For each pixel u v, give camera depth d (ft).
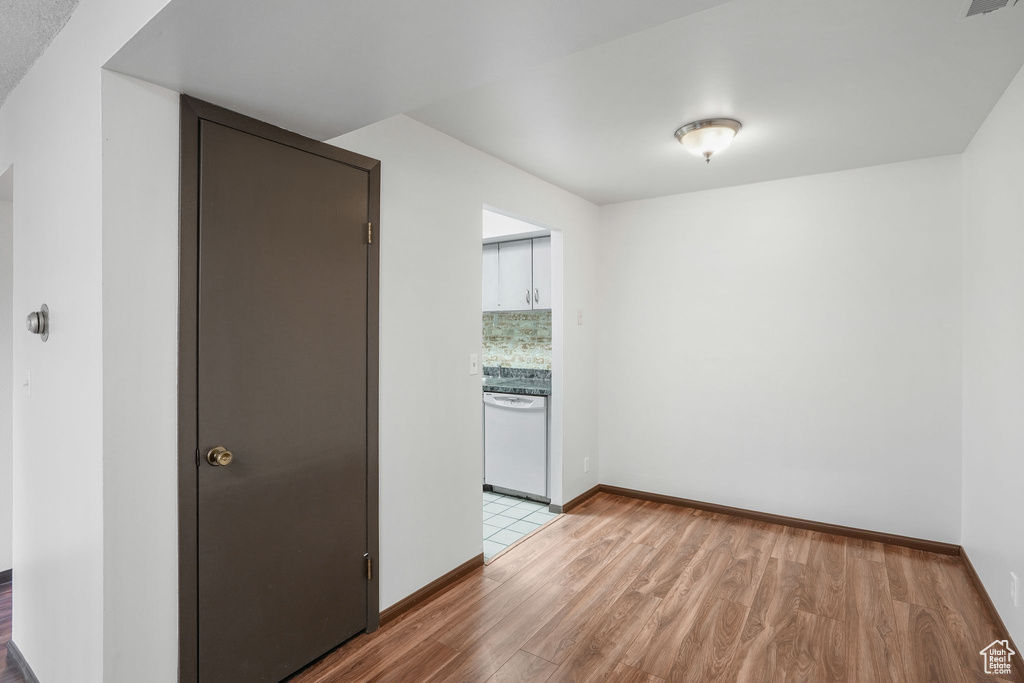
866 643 7.20
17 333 7.00
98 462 4.89
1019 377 6.82
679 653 6.99
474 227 9.57
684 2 3.78
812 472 11.46
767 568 9.54
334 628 6.95
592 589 8.77
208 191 5.49
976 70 6.79
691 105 7.85
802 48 6.25
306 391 6.50
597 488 14.15
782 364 11.78
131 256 4.98
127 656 5.00
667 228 13.12
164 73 4.89
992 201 8.05
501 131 8.80
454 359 9.06
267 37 4.25
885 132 8.96
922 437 10.42
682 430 13.00
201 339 5.46
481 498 9.71
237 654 5.85
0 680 6.76
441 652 7.00
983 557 8.47
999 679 6.44
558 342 12.58
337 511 6.95
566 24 4.10
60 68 5.63
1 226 9.26
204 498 5.51
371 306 7.38
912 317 10.49
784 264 11.72
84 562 5.18
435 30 4.15
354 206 7.11
